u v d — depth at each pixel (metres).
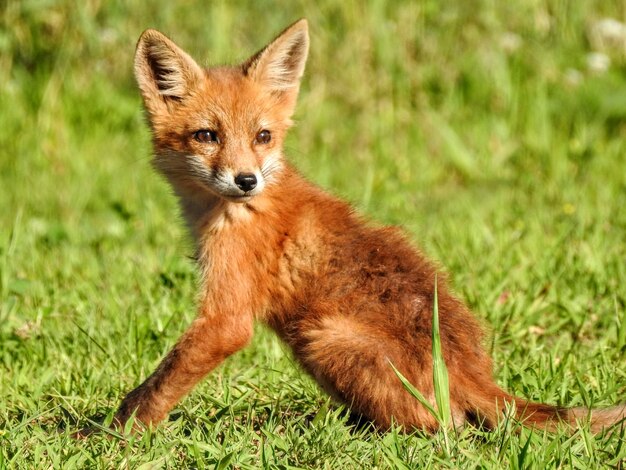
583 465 7.59
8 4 21.75
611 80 21.44
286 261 9.46
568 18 22.53
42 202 18.36
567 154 19.47
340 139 21.08
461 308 9.33
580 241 14.16
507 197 17.72
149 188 18.88
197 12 21.91
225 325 9.34
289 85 10.65
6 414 9.23
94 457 8.02
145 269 13.74
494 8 22.06
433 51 21.86
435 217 16.42
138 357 10.77
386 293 9.10
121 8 21.84
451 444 8.06
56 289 12.89
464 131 20.80
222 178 9.57
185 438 8.34
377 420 8.66
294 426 8.75
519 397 9.00
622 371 9.86
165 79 10.32
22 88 21.55
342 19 21.75
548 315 11.88
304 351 9.16
